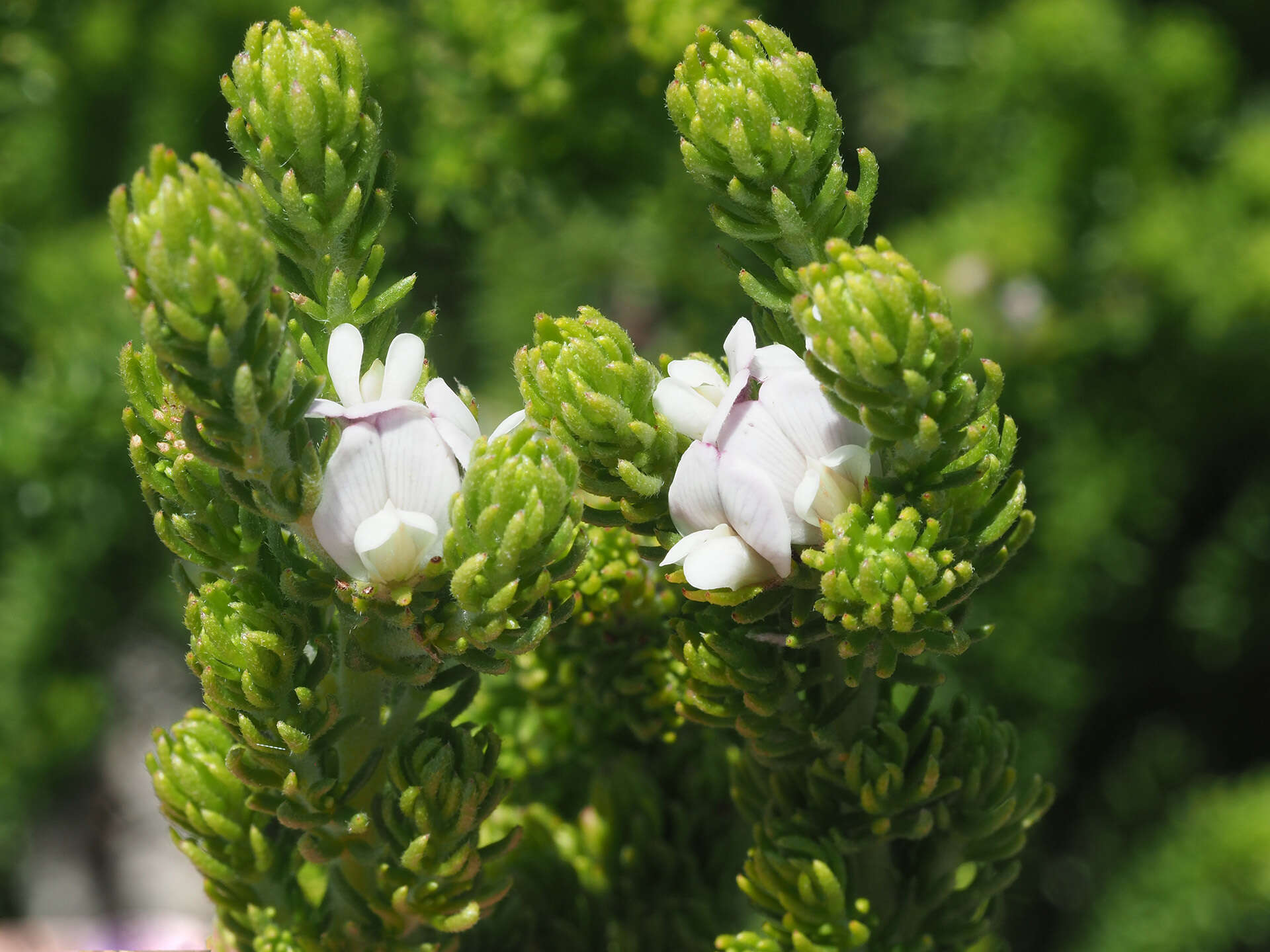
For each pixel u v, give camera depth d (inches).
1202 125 21.4
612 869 8.7
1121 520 21.2
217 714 7.1
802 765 7.5
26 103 20.1
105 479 17.9
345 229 7.2
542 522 6.7
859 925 7.3
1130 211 21.3
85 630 19.9
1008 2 22.4
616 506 7.2
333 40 7.1
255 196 6.7
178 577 7.3
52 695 19.9
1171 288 20.6
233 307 6.5
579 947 8.5
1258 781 20.1
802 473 6.9
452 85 14.7
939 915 7.7
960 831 7.5
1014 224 20.2
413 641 6.9
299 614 7.1
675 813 8.7
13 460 17.1
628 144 14.6
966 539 7.0
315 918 7.7
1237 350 21.1
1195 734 25.6
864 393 6.7
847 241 7.2
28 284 19.6
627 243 18.1
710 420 7.0
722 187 7.2
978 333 19.7
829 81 23.4
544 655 8.6
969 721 7.5
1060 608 19.9
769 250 7.2
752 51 7.1
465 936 8.2
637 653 8.2
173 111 19.3
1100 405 21.5
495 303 18.2
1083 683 20.1
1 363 21.0
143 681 24.6
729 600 6.9
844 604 6.9
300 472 6.8
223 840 7.5
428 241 16.0
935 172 23.8
